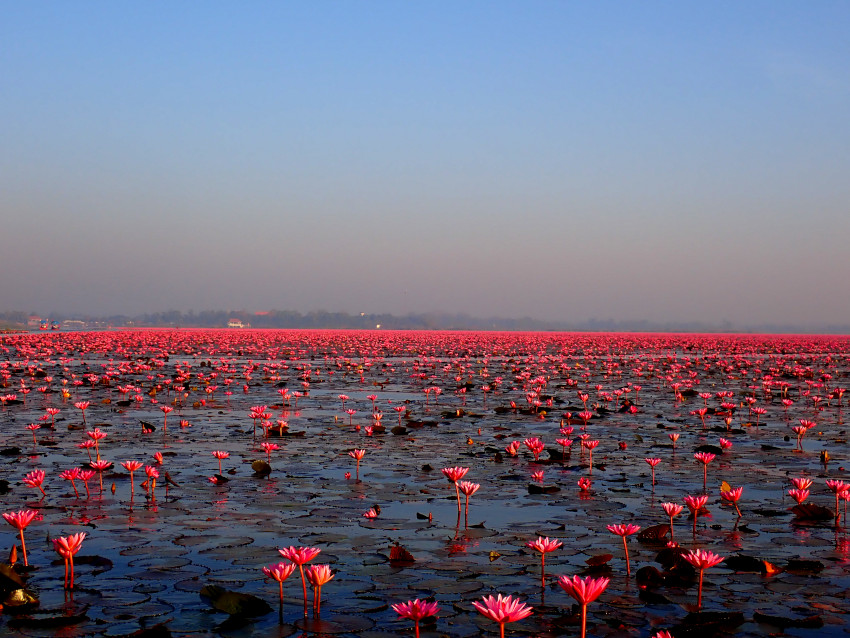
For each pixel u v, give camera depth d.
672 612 5.32
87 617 5.16
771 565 6.10
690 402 20.33
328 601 5.52
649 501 8.65
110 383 23.62
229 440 13.12
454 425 15.35
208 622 5.10
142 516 7.82
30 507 8.19
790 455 11.91
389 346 58.16
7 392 21.53
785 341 82.88
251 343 61.62
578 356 45.72
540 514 8.02
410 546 6.82
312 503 8.41
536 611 5.31
